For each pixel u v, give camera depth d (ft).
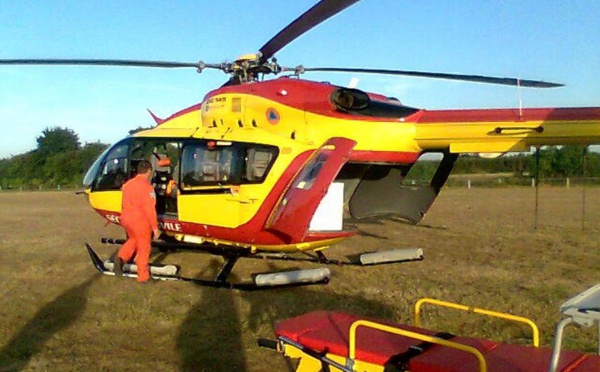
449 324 21.93
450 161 29.66
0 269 33.50
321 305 24.61
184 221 30.55
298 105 28.43
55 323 22.74
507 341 20.01
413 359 12.31
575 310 9.55
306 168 26.96
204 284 28.45
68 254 38.65
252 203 28.17
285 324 14.92
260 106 28.76
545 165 94.79
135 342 20.47
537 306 24.44
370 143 28.09
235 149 28.66
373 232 50.14
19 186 179.01
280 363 18.24
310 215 25.29
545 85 25.26
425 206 30.78
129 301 25.79
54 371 17.72
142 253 29.45
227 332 21.31
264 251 30.09
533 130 25.52
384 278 30.17
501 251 39.60
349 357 12.99
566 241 44.24
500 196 97.35
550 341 19.86
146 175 29.58
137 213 29.27
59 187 176.35
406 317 22.67
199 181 29.78
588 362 11.96
